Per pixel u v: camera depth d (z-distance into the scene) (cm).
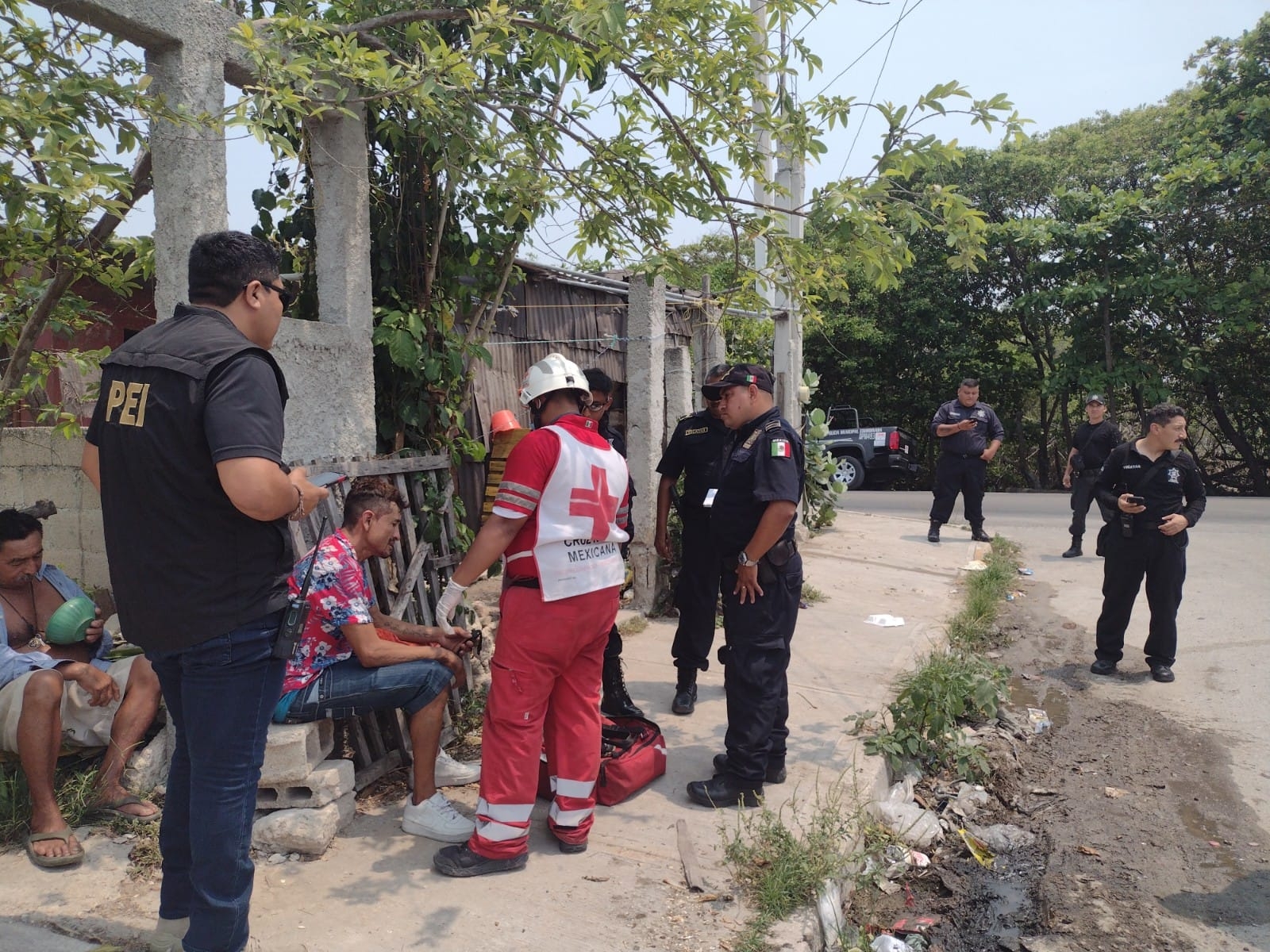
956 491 1002
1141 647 646
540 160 432
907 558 914
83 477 484
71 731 349
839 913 312
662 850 334
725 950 276
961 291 2112
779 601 364
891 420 2272
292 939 275
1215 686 561
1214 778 441
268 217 449
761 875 312
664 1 396
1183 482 564
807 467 995
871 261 421
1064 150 2127
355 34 360
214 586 224
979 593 738
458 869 311
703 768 411
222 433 212
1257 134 1667
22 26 288
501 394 742
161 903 264
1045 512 1302
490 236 509
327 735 347
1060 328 2088
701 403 898
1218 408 1947
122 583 229
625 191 456
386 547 343
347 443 403
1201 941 316
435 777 382
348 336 401
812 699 500
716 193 446
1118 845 383
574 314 823
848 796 381
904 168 397
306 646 327
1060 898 344
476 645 428
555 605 310
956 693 460
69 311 466
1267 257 1783
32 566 358
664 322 674
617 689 449
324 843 324
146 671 348
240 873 239
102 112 290
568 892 305
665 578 669
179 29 326
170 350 221
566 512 312
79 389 584
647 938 280
